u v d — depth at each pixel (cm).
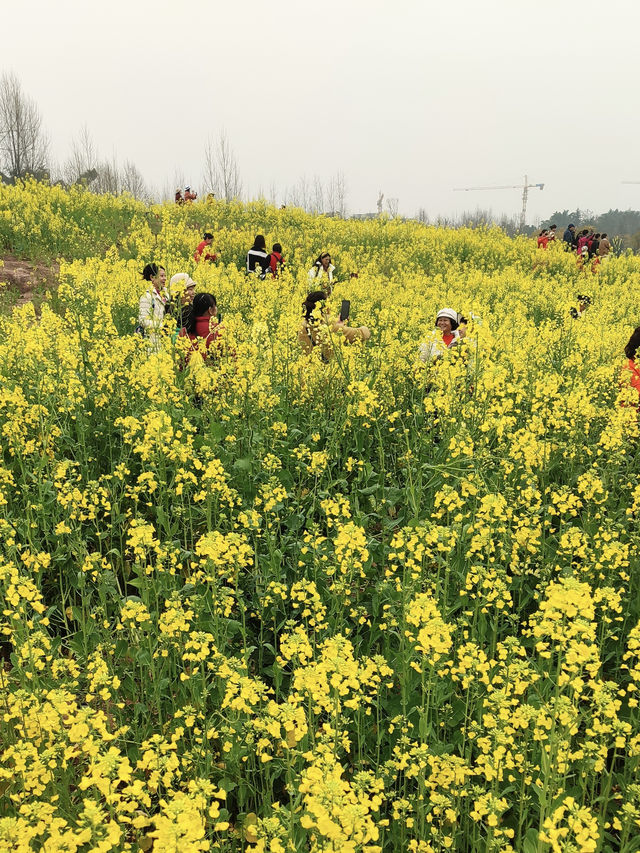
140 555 386
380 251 2347
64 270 1135
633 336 793
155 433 477
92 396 627
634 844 275
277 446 585
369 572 471
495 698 280
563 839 255
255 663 412
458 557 435
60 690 286
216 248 1994
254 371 627
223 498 484
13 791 301
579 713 297
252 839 310
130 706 371
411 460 566
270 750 330
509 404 581
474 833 289
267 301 1111
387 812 321
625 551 419
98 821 220
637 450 598
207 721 315
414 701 348
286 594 436
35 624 389
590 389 717
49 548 480
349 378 662
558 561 465
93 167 6869
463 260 2428
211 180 6244
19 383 660
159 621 344
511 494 484
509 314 1234
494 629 382
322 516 521
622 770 346
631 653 311
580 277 2297
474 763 340
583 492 529
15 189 2245
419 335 873
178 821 207
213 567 367
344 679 287
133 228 2183
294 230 2466
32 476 494
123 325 972
